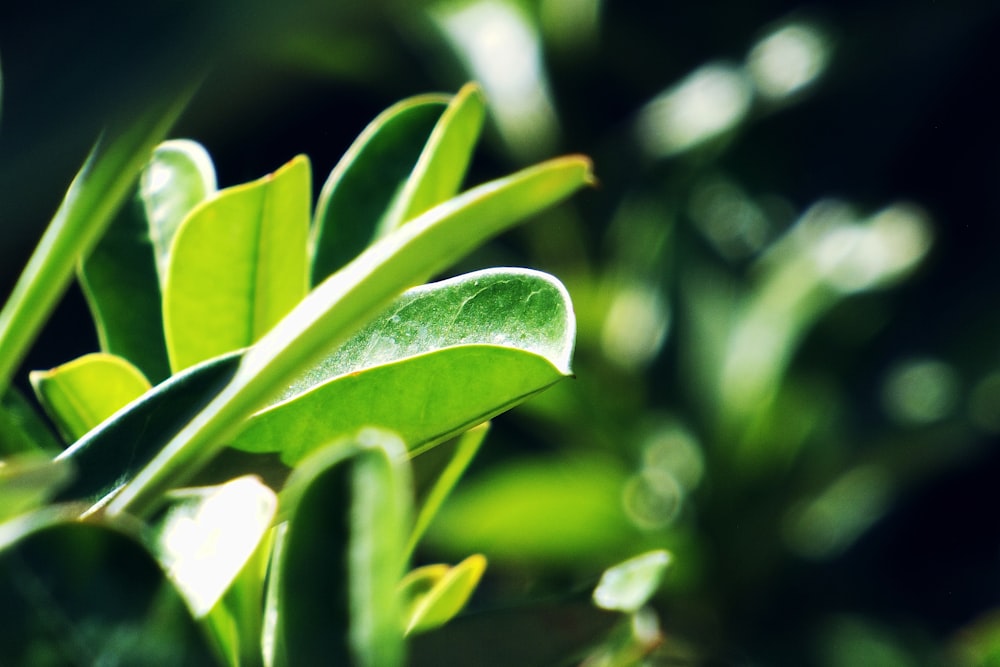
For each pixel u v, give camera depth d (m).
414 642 0.36
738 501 0.96
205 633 0.31
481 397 0.34
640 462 0.95
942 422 1.01
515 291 0.34
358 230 0.38
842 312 1.01
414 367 0.34
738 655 0.85
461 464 0.37
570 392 0.92
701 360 1.00
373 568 0.30
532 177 0.31
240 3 0.22
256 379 0.31
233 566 0.31
